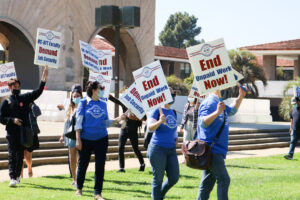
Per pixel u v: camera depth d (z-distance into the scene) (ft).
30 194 23.99
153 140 21.68
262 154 51.06
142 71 22.24
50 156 38.50
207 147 19.66
